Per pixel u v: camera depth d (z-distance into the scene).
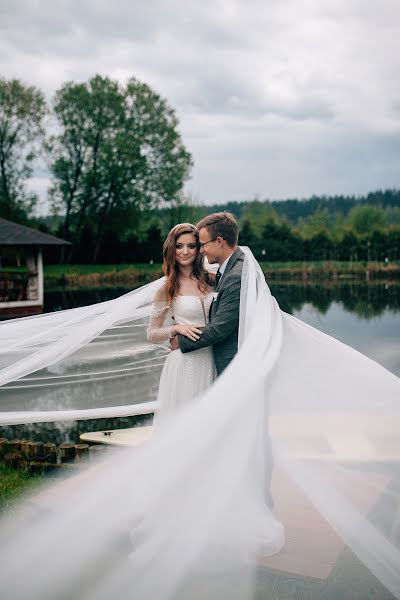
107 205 48.78
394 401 2.90
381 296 25.05
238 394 2.21
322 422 2.87
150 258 50.12
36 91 45.25
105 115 47.09
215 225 3.08
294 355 3.03
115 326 3.99
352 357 3.03
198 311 3.19
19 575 1.88
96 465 4.00
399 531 2.56
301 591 2.67
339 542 2.93
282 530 2.86
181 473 2.01
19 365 3.63
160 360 4.16
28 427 6.31
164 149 48.97
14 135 45.25
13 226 22.34
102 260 49.44
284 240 51.72
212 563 2.43
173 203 50.34
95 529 1.98
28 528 2.06
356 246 50.19
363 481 2.79
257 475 2.61
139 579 2.04
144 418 6.47
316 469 2.81
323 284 34.59
